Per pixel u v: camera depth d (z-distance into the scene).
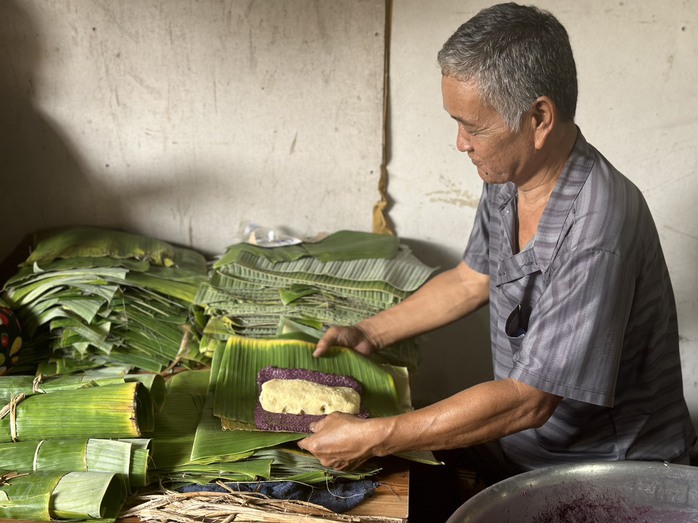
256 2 2.53
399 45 2.58
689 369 2.87
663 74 2.56
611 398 1.57
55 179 2.72
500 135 1.52
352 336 2.08
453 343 2.91
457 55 1.48
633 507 1.58
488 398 1.57
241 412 1.76
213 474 1.62
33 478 1.51
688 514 1.58
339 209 2.74
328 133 2.66
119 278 2.28
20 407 1.63
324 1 2.53
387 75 2.60
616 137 2.64
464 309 2.11
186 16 2.55
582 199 1.59
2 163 2.69
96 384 1.76
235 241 2.79
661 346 1.77
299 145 2.67
